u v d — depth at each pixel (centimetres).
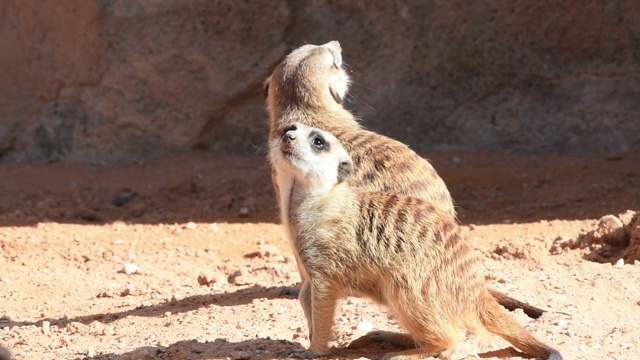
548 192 1413
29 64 1658
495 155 1595
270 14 1614
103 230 1326
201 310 889
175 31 1617
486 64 1608
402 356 652
